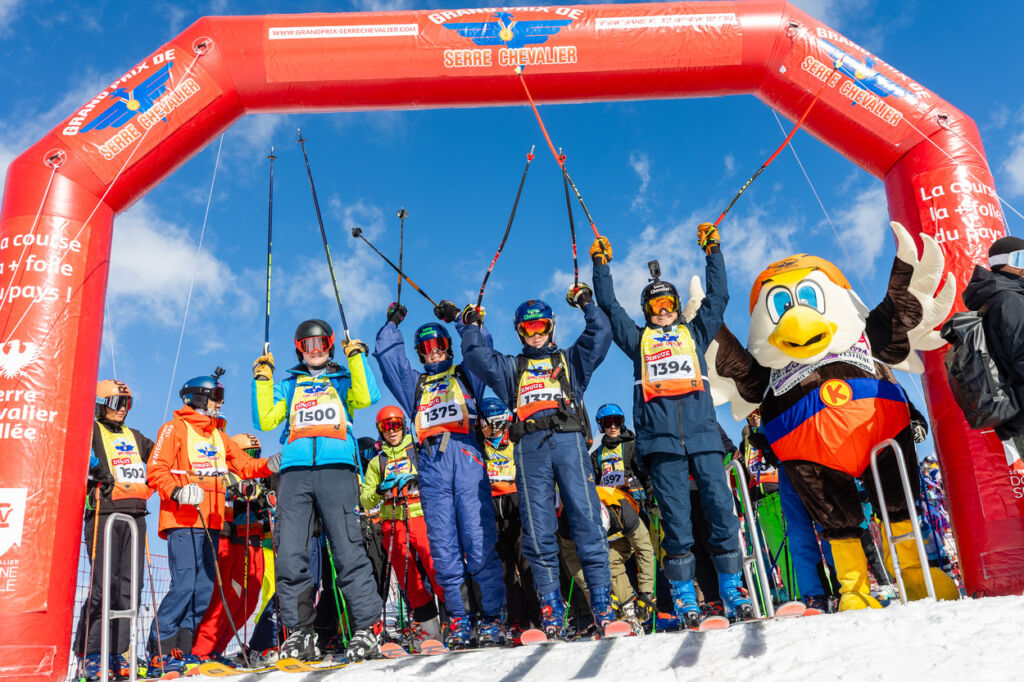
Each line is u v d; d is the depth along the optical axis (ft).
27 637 17.87
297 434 18.43
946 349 20.29
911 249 17.29
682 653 14.76
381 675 15.90
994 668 12.27
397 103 22.43
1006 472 19.19
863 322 17.67
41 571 18.25
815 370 17.40
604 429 24.93
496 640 18.13
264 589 25.16
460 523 18.51
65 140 20.45
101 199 20.61
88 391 19.86
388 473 25.08
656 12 22.16
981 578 19.17
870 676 12.65
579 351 17.76
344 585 17.95
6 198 20.34
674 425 16.63
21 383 18.98
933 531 23.12
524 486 17.02
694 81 22.41
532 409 17.34
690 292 19.21
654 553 21.43
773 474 23.84
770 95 22.80
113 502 20.74
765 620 15.67
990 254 17.08
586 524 16.72
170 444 21.98
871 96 21.67
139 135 20.75
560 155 18.67
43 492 18.61
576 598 22.38
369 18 21.90
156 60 21.31
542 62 21.86
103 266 20.61
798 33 21.99
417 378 19.63
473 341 18.02
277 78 21.58
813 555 17.80
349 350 19.08
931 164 21.40
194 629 21.70
